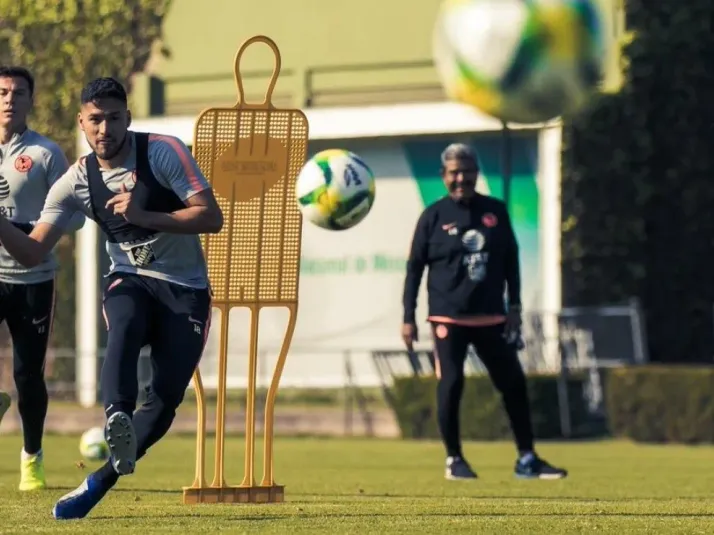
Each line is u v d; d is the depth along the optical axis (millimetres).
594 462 41281
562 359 52562
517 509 23875
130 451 19812
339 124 63031
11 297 27250
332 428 56406
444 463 41250
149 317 20703
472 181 32812
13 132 26891
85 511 21234
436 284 32969
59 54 71688
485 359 33156
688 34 61844
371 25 66062
